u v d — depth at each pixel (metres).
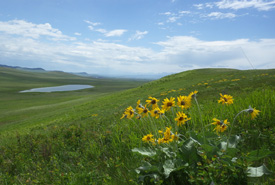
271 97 5.05
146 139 2.97
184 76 43.66
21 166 4.67
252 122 4.02
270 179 2.15
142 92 33.78
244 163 2.22
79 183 3.10
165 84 37.72
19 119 33.88
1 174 4.25
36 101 64.44
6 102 63.28
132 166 3.31
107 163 3.58
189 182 2.37
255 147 3.11
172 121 4.71
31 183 3.58
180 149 2.52
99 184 3.07
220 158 2.39
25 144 6.21
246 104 4.99
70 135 6.37
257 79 15.60
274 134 3.27
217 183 2.13
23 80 192.88
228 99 3.05
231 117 4.31
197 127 4.30
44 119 25.80
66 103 47.69
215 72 43.50
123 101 25.47
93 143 4.83
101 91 120.44
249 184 2.15
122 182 2.89
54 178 3.50
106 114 14.49
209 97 10.88
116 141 4.70
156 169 2.47
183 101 2.64
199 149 2.84
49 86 160.50
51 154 5.01
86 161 4.02
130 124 5.96
